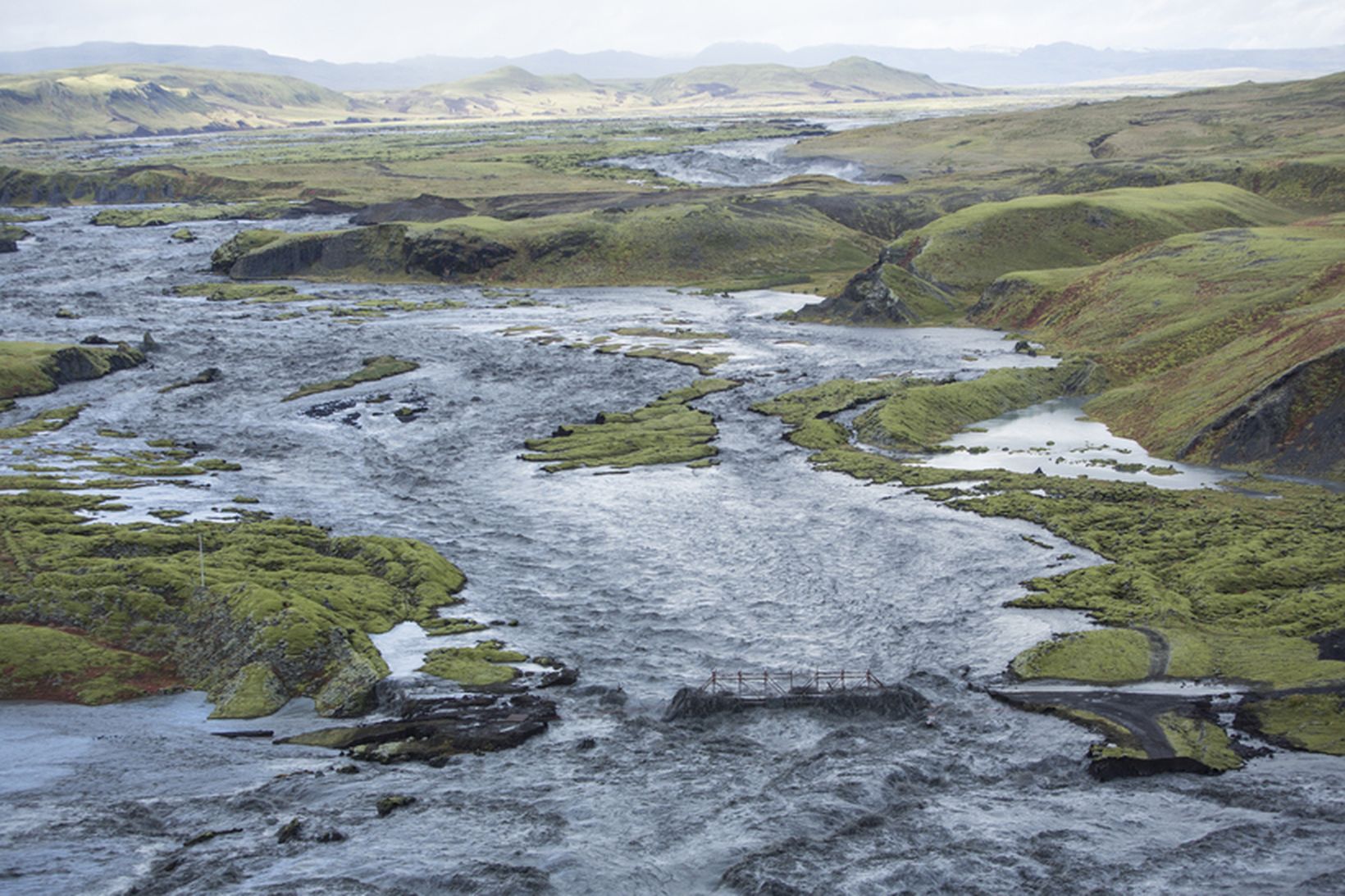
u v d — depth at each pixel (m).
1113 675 78.94
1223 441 129.00
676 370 186.25
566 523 117.88
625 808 64.75
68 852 59.72
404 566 103.50
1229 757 67.19
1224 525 104.50
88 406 168.00
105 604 93.00
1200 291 185.75
